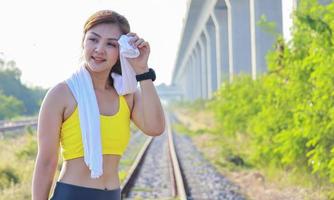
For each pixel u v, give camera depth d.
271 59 16.30
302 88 13.83
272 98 16.23
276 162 17.22
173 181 18.09
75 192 3.62
